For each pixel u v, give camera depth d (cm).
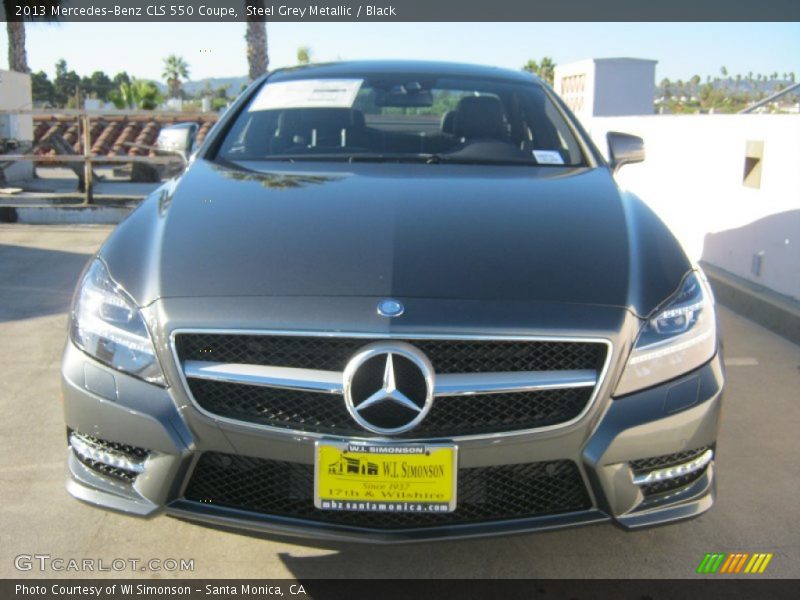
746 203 563
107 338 223
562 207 268
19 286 568
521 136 347
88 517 275
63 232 781
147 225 257
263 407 213
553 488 220
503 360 212
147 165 1180
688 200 666
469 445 209
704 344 229
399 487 209
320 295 215
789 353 455
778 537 271
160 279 225
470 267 227
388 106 356
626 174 830
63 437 333
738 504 292
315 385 209
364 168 308
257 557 256
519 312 213
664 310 225
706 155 632
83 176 1026
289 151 333
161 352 215
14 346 443
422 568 252
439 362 210
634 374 216
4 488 291
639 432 216
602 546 264
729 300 549
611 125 865
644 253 242
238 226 248
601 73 1227
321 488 210
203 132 1427
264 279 222
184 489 220
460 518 217
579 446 214
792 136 504
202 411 213
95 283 236
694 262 255
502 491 217
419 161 324
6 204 867
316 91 368
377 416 207
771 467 320
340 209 259
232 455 215
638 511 223
